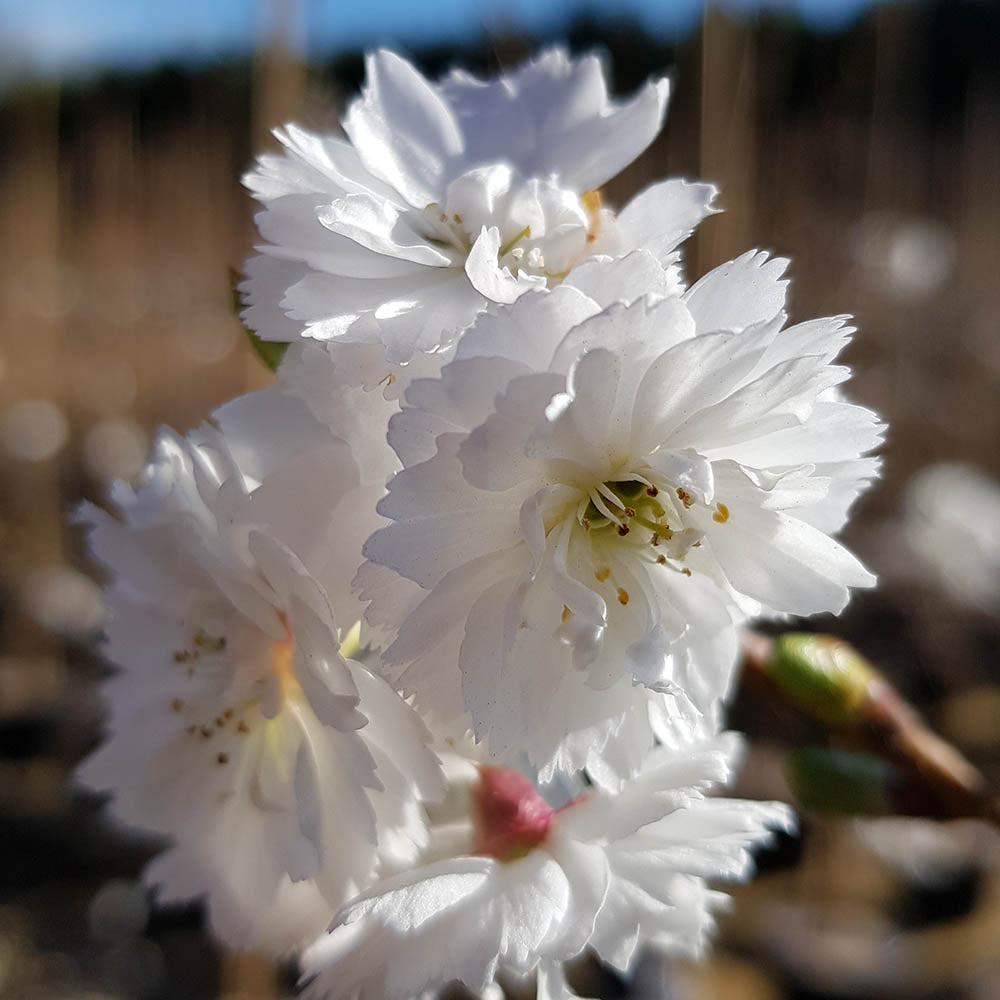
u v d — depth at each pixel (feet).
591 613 0.15
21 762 0.59
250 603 0.18
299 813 0.17
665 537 0.17
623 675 0.16
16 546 0.72
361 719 0.16
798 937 0.49
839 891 0.51
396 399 0.16
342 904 0.17
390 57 0.20
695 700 0.17
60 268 1.20
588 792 0.18
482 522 0.15
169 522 0.19
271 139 0.39
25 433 0.82
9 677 0.64
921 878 0.51
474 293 0.17
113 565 0.20
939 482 0.69
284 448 0.17
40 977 0.49
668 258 0.16
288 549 0.16
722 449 0.16
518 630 0.16
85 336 1.12
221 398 0.95
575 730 0.16
